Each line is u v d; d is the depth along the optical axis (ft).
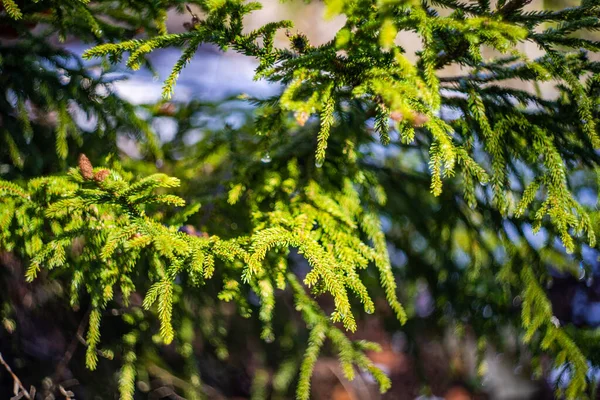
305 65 2.60
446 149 2.55
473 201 2.84
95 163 3.05
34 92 2.97
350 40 2.55
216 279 3.24
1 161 2.95
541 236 3.22
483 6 2.69
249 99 2.93
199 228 2.96
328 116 2.61
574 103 2.85
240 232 2.94
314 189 2.90
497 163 2.77
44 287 3.14
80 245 2.87
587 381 2.93
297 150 3.04
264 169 3.01
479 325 3.29
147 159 3.21
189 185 3.14
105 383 3.24
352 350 2.98
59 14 2.93
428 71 2.57
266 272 2.87
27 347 3.24
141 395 3.35
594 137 2.65
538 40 2.71
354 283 2.67
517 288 3.14
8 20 2.92
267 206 2.96
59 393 3.22
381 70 2.58
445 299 3.34
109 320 3.18
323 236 2.78
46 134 3.11
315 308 3.06
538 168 2.94
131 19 3.01
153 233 2.60
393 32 2.43
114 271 2.76
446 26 2.57
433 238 3.26
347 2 2.42
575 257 3.02
